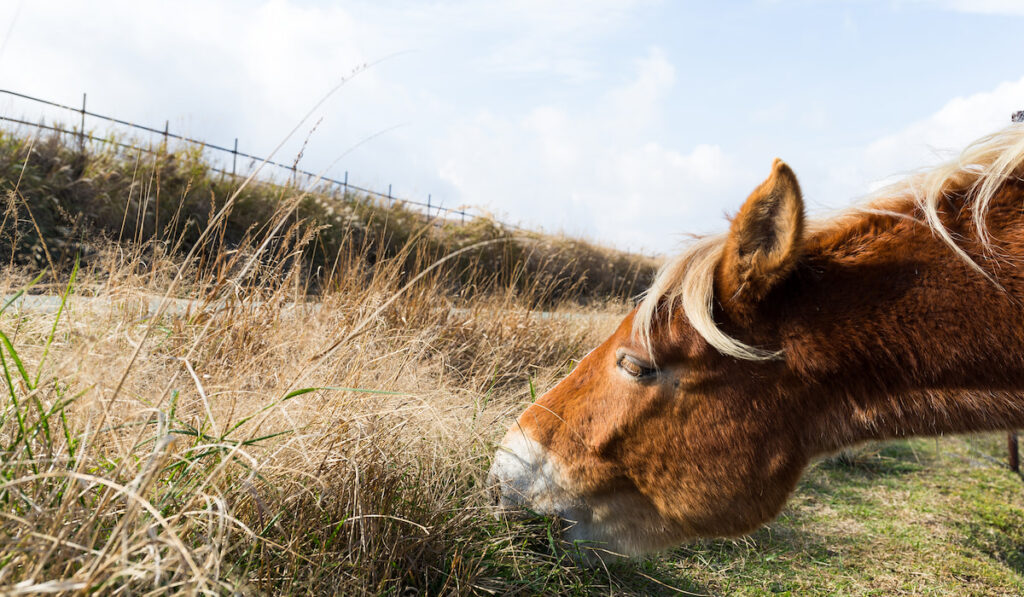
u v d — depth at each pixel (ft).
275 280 10.07
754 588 8.10
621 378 6.42
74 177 25.55
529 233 34.99
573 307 23.11
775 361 5.96
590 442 6.57
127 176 26.68
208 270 9.57
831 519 11.04
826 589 8.37
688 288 5.95
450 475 7.66
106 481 3.77
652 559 8.23
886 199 6.25
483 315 16.57
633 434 6.36
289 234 9.89
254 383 8.11
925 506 12.29
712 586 7.98
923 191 6.02
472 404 10.16
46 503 4.28
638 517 6.62
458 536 6.78
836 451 6.21
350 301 11.57
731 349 5.76
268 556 5.10
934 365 5.67
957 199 5.89
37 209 21.80
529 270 26.58
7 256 9.80
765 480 6.12
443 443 8.20
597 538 6.77
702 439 6.15
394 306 14.07
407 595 6.00
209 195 28.60
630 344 6.32
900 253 5.85
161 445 4.42
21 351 6.67
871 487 13.26
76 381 5.47
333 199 33.60
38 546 3.82
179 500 5.13
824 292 5.88
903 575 9.08
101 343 5.71
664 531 6.61
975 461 16.74
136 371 6.24
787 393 5.99
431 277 16.79
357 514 5.84
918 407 5.82
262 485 5.72
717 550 9.07
